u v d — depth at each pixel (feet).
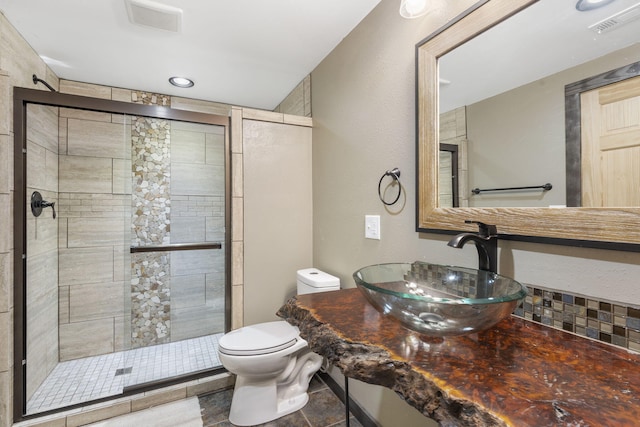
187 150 8.13
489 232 3.02
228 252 6.75
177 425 5.19
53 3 4.78
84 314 7.50
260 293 6.80
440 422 1.69
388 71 4.72
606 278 2.39
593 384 1.78
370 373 2.13
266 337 5.43
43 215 6.37
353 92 5.60
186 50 6.26
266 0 4.79
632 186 2.23
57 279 7.12
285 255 7.04
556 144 2.68
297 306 3.27
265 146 6.87
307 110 7.45
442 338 2.43
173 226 8.20
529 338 2.48
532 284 2.90
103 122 7.76
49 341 6.61
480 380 1.82
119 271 7.90
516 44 2.97
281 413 5.41
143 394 5.75
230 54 6.44
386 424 4.70
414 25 4.23
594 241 2.42
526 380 1.82
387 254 4.80
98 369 6.87
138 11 4.99
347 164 5.82
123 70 7.08
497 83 3.15
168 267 8.17
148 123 8.00
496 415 1.50
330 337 2.53
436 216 3.82
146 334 7.95
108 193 7.80
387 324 2.74
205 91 8.43
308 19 5.29
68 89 7.54
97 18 5.18
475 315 2.14
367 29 5.19
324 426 5.17
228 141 6.79
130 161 7.85
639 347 2.21
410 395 1.91
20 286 5.16
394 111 4.62
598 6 2.42
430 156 3.90
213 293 8.29
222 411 5.56
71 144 7.41
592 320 2.46
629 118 2.24
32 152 5.82
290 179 7.11
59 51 6.22
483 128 3.30
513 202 3.02
